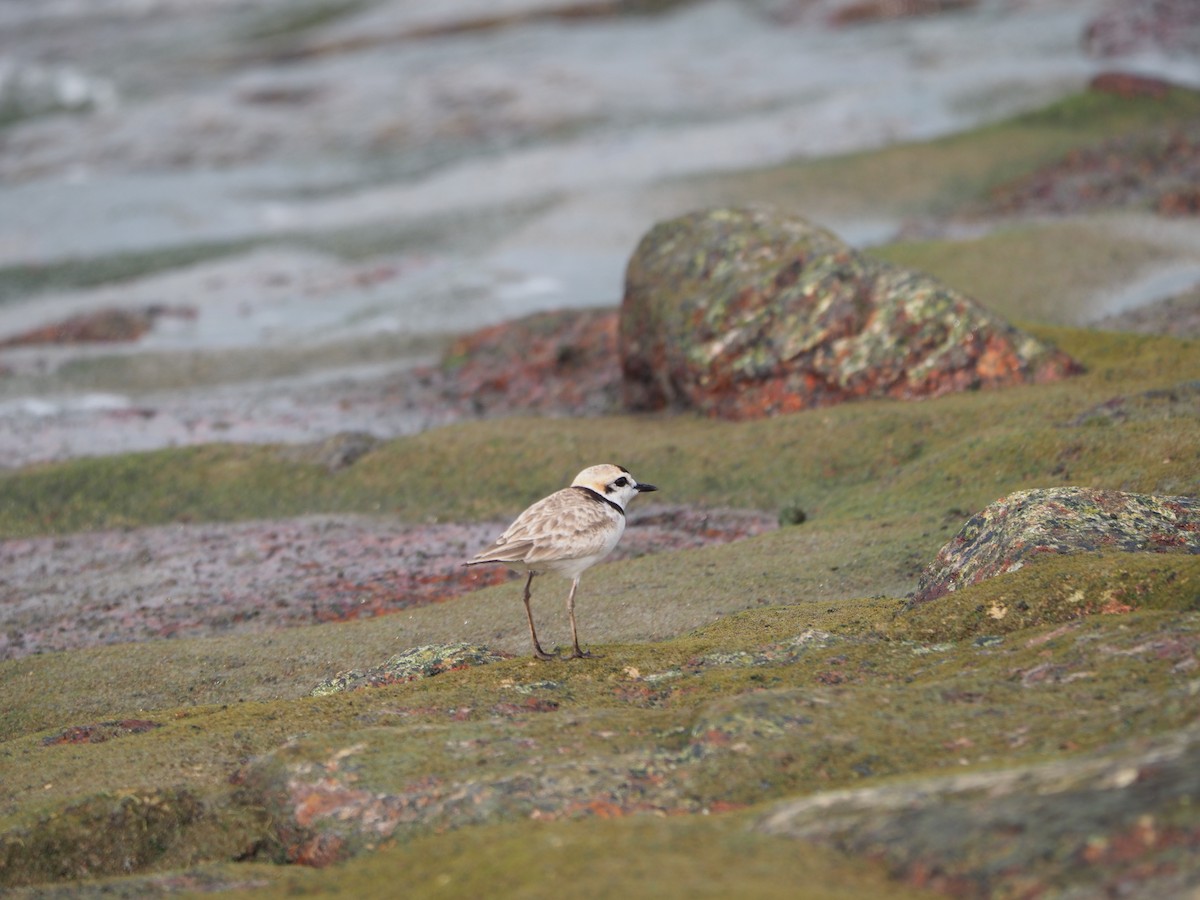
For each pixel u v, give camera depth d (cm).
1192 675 864
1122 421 1827
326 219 4338
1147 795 645
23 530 2252
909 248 3222
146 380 3127
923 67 5356
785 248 2414
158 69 6881
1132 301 2825
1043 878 613
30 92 6706
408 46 6762
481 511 2153
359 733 960
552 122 5119
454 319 3312
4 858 877
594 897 647
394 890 730
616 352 2839
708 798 811
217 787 935
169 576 1977
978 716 882
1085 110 4347
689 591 1523
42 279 3966
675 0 7031
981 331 2241
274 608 1797
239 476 2356
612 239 3781
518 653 1375
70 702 1382
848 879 651
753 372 2344
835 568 1540
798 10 6588
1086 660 945
